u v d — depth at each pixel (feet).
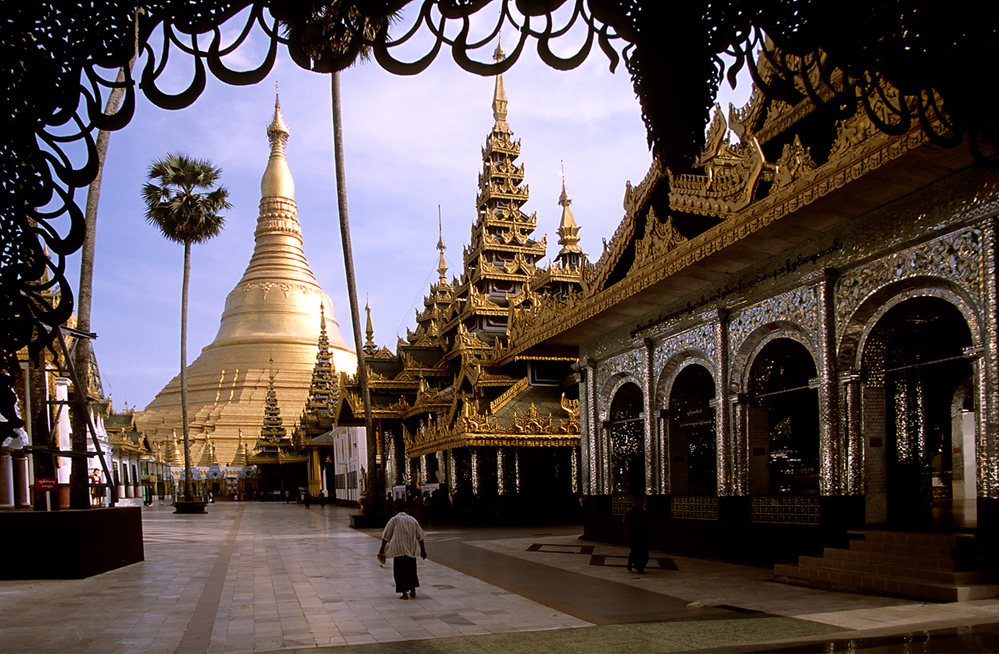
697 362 70.49
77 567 59.11
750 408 64.08
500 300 165.27
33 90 13.50
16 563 59.16
